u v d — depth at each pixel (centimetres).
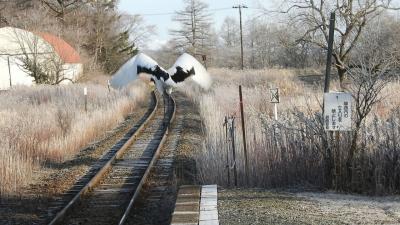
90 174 2788
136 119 5609
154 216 2030
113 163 3086
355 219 1550
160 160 3164
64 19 13900
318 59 9700
